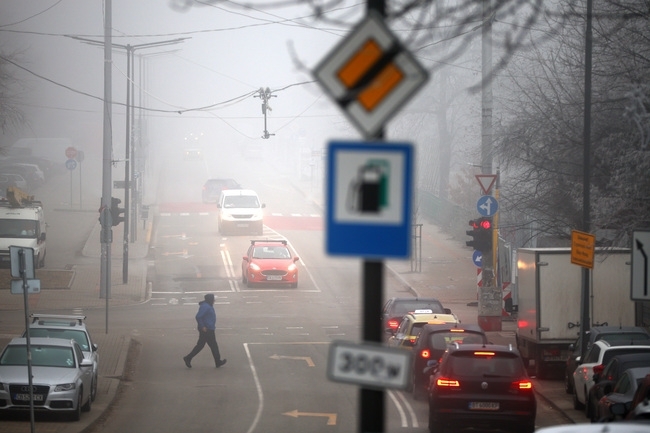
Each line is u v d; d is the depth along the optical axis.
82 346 67.88
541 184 92.81
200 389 72.00
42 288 130.12
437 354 66.44
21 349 62.12
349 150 20.70
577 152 86.62
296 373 78.69
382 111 20.94
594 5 72.12
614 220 74.62
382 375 21.61
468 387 52.81
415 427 57.50
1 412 60.78
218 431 56.91
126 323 107.06
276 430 56.94
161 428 57.94
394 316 87.94
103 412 62.91
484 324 101.12
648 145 67.19
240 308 118.75
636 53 68.56
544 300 77.00
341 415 61.88
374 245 20.61
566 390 70.44
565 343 76.94
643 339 67.12
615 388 51.41
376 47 20.94
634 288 38.22
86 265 151.75
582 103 82.19
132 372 79.88
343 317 112.31
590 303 77.56
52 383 58.53
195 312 116.06
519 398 52.62
